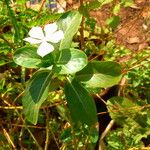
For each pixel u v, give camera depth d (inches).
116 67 14.6
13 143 20.8
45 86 13.9
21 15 20.4
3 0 19.5
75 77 14.7
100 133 23.5
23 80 21.1
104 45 24.8
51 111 23.1
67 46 14.3
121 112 19.6
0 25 20.6
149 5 33.5
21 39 19.8
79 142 20.0
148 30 31.5
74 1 29.8
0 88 20.7
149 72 24.0
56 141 20.8
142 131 20.2
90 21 23.0
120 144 20.9
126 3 24.3
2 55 20.8
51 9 24.7
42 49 13.5
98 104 23.8
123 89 24.1
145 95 24.7
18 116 21.8
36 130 22.7
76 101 14.5
